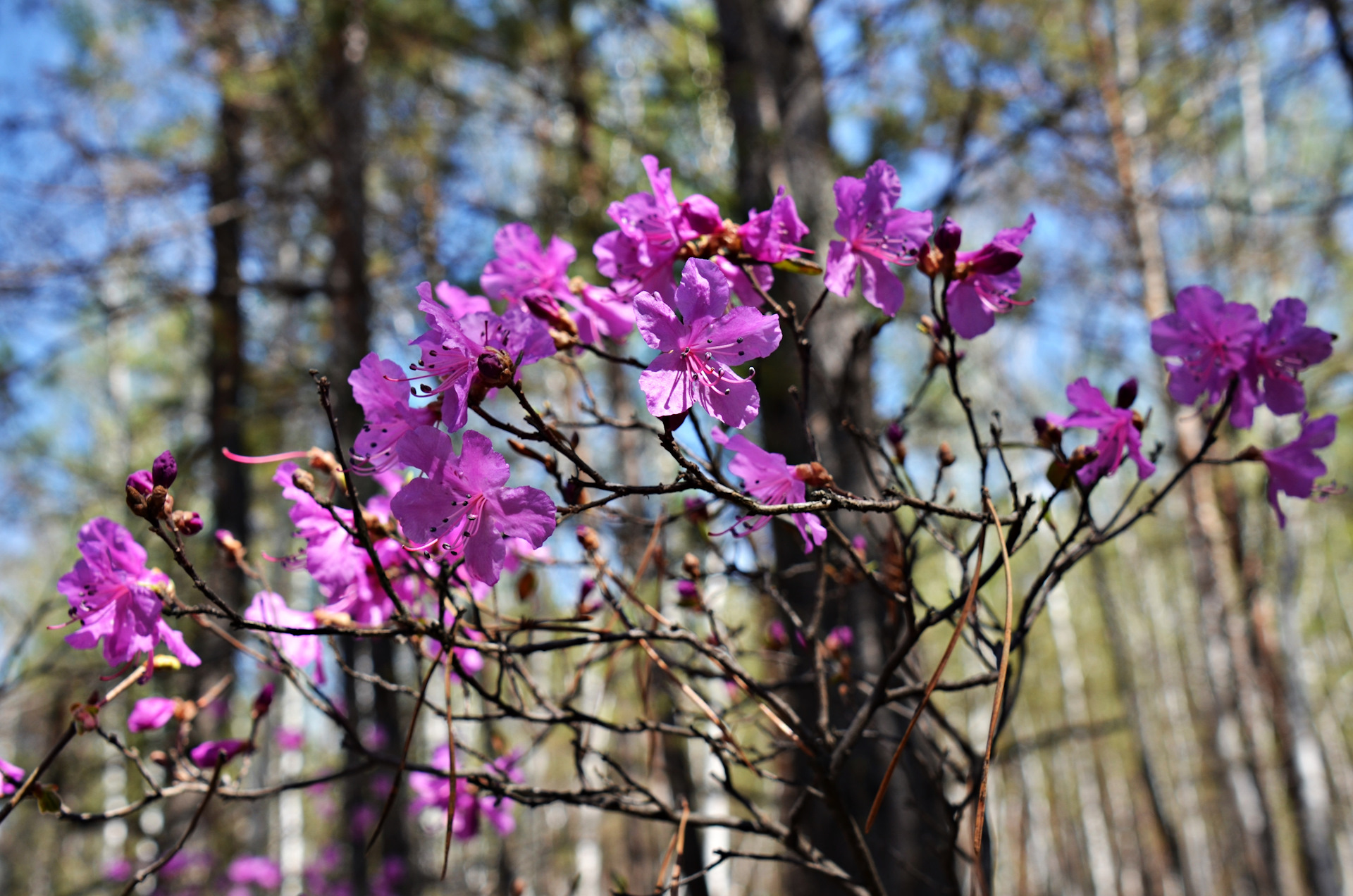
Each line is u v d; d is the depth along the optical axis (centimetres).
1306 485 139
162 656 131
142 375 1150
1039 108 567
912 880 233
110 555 121
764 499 138
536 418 101
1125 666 1115
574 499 128
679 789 336
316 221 655
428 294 107
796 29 443
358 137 578
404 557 146
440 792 214
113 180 618
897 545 162
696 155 607
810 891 246
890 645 174
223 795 138
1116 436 139
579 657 251
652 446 626
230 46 591
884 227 135
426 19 543
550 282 152
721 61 529
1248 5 743
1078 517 130
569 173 534
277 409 620
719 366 109
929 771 163
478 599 155
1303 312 134
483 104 598
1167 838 1080
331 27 530
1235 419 139
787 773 265
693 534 241
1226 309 136
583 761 159
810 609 267
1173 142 902
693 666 187
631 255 134
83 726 128
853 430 148
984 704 984
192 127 661
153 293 586
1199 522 858
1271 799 836
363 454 120
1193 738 1698
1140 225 874
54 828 1072
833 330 326
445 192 616
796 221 135
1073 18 859
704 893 266
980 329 138
